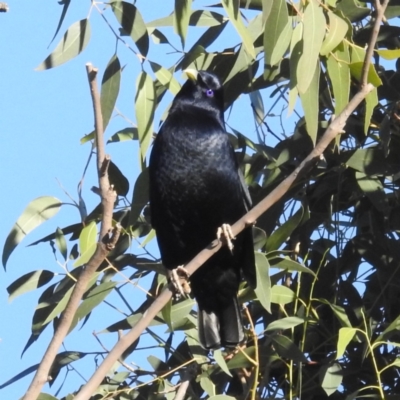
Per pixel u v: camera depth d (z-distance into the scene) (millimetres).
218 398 7965
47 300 8688
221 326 9000
